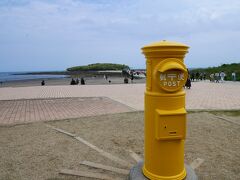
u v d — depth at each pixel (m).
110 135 6.09
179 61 3.17
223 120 7.45
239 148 5.08
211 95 14.20
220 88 19.08
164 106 3.18
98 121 7.56
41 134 6.19
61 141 5.61
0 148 5.16
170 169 3.28
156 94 3.21
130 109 9.73
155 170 3.33
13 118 8.34
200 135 5.97
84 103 11.59
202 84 23.97
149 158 3.40
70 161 4.48
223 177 3.80
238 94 14.67
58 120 7.76
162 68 3.08
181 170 3.38
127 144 5.42
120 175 3.90
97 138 5.86
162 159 3.26
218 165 4.25
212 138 5.73
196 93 15.33
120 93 15.95
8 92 17.45
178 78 3.16
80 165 4.30
